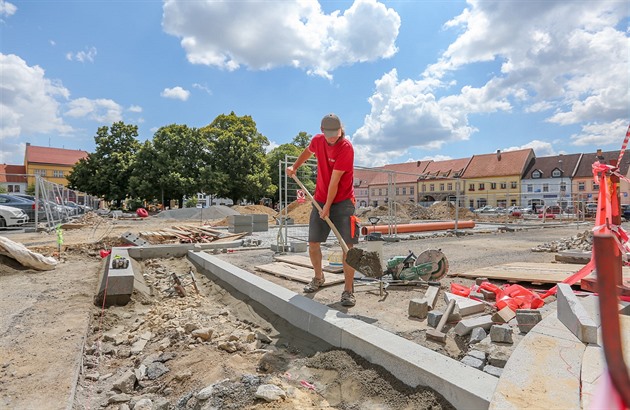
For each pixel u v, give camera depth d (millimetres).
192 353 3340
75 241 10625
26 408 2291
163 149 39344
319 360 2861
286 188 9055
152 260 8172
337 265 5824
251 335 3562
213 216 26297
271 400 2320
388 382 2400
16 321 3859
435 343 2873
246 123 45438
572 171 53594
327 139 3830
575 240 8727
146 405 2514
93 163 42812
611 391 776
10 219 13906
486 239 12016
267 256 8078
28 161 73312
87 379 2943
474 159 64500
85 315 4137
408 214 26203
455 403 2020
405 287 4797
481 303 3658
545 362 2170
